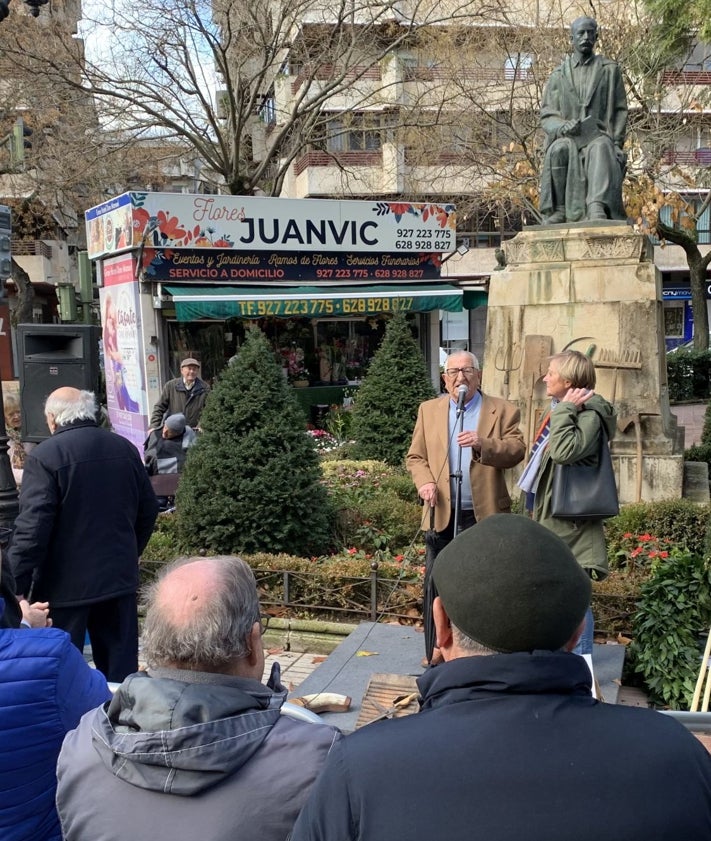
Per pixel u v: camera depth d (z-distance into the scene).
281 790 1.54
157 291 13.15
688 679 4.10
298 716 1.95
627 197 16.67
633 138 17.56
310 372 15.91
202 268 13.57
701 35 11.97
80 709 2.01
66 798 1.59
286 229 14.17
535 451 3.84
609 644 4.57
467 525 4.18
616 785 1.19
